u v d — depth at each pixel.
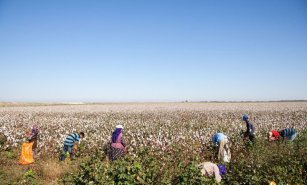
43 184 10.09
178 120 32.53
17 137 18.81
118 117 37.56
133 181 8.00
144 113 44.72
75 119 34.19
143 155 11.43
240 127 23.23
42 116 40.00
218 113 44.03
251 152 11.66
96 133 20.75
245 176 8.76
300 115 38.38
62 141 16.56
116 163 9.20
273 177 8.77
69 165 12.01
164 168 9.68
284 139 14.25
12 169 11.67
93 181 8.03
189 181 7.96
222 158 12.45
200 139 16.95
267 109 54.03
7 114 43.56
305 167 9.91
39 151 14.80
